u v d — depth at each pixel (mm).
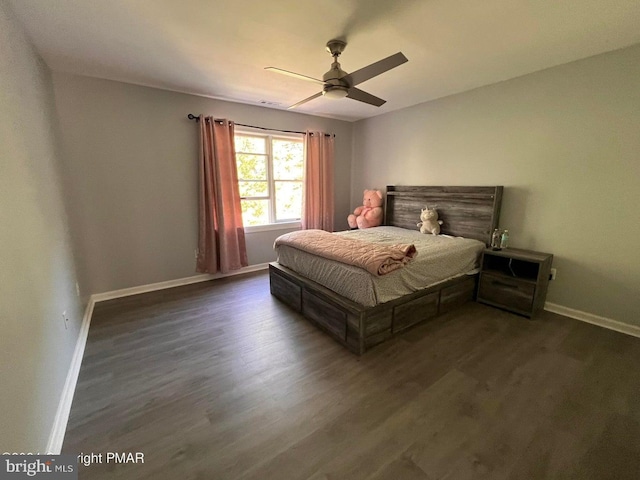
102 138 3074
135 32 2084
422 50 2396
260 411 1675
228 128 3766
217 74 2916
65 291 2133
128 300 3275
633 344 2367
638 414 1642
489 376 1977
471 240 3346
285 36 2143
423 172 4133
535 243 3090
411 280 2551
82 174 3008
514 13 1865
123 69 2781
